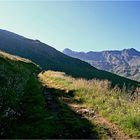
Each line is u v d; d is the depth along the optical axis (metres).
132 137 14.71
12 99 18.53
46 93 27.20
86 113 18.94
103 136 14.29
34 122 15.16
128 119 16.41
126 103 20.53
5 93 18.52
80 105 21.89
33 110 17.73
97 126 15.77
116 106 19.84
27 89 26.44
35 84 31.95
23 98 21.55
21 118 15.96
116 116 17.47
